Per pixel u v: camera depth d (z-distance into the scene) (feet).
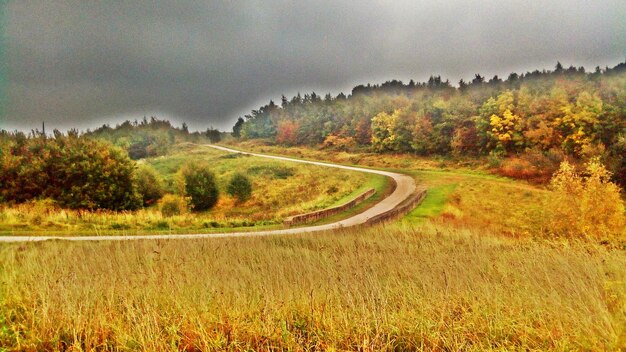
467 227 89.15
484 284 22.70
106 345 16.44
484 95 303.89
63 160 128.57
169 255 31.78
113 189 130.41
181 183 176.35
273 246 46.80
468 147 256.32
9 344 16.75
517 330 17.54
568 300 19.29
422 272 27.20
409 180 169.48
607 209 97.45
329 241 53.52
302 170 234.38
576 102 218.18
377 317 18.47
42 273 23.81
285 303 20.44
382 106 360.89
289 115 508.53
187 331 17.49
